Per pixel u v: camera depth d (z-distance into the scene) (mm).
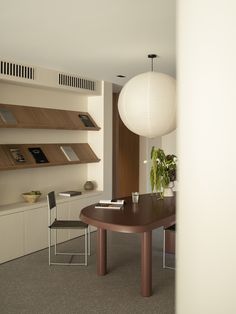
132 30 3021
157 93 3039
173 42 3400
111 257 4266
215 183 941
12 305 2969
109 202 3830
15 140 4656
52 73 4754
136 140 7590
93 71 4895
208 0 940
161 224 3156
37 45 3498
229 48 909
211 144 942
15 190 4637
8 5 2438
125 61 4254
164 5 2441
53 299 3096
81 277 3615
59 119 5125
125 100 3172
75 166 5684
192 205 991
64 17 2686
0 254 3969
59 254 4363
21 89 4684
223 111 921
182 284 1037
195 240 990
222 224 939
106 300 3088
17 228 4164
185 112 1002
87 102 5910
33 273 3713
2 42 3387
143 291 3166
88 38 3256
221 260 950
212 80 936
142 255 3178
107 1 2373
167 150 7480
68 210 4941
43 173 5086
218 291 961
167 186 4188
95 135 5855
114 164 6973
